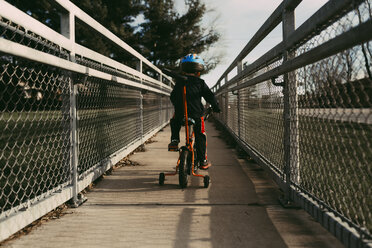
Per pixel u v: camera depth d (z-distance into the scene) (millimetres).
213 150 5727
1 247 1890
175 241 1989
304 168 2400
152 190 3182
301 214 2451
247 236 2059
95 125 3412
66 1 2459
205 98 3414
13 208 1995
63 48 2461
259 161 3719
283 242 1965
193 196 2965
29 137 5453
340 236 1689
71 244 1943
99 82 3523
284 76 2617
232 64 6047
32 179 3221
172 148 3307
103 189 3213
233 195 2988
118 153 4238
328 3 1633
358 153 3654
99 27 3146
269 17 2926
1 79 1908
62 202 2500
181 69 3473
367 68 1355
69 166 2658
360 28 1255
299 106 2426
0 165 3834
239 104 5461
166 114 10805
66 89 2609
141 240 2004
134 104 5352
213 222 2301
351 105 1551
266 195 2980
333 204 1907
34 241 1979
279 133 2945
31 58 1792
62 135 2619
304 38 2082
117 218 2389
